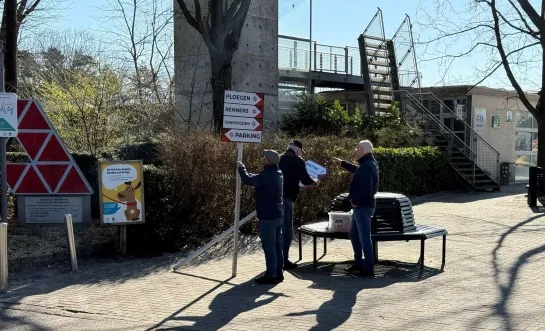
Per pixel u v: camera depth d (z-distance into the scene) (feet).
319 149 44.19
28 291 24.99
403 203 28.89
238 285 25.72
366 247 26.63
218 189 36.76
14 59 44.80
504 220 44.65
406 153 59.98
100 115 51.65
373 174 26.30
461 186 67.97
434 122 72.38
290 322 20.22
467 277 26.48
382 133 64.08
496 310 21.12
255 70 69.41
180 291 24.80
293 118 67.97
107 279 27.12
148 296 24.07
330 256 32.24
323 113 67.15
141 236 33.06
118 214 31.50
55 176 35.96
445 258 30.66
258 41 69.72
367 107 74.43
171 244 33.63
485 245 34.27
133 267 29.68
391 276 27.02
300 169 28.50
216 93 52.90
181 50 68.33
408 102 75.72
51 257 30.04
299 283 25.94
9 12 44.47
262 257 31.89
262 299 23.31
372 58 77.77
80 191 36.04
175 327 20.04
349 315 20.85
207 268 29.32
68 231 28.60
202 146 36.47
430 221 44.11
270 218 25.40
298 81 77.05
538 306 21.56
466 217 46.24
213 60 53.01
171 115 55.16
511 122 84.89
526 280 25.67
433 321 19.95
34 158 35.91
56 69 63.87
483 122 79.36
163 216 33.50
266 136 46.24
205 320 20.72
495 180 72.28
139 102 57.52
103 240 33.19
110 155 42.16
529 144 89.76
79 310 22.18
